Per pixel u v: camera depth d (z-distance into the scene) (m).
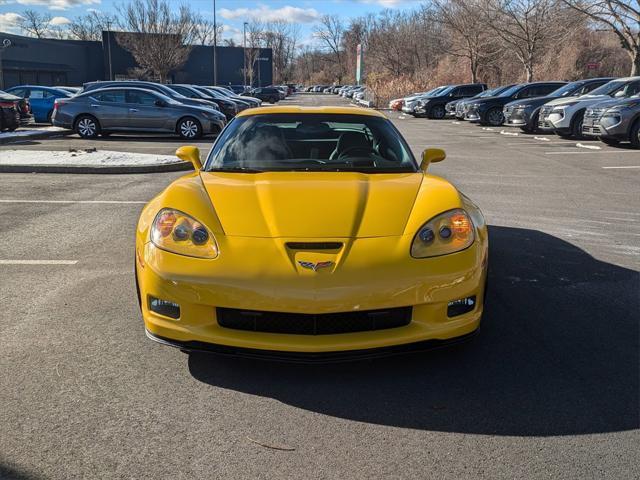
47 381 2.98
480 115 22.91
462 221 3.12
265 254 2.85
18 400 2.79
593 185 9.11
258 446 2.47
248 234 2.95
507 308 4.03
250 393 2.91
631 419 2.69
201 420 2.66
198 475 2.28
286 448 2.46
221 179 3.62
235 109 22.31
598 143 15.10
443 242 2.99
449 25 40.12
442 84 45.62
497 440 2.53
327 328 2.84
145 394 2.88
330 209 3.12
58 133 17.28
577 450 2.45
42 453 2.39
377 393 2.93
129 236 5.91
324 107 4.72
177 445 2.47
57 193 8.26
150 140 16.41
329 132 4.33
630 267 4.96
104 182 9.27
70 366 3.14
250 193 3.32
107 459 2.36
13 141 15.38
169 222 3.06
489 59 40.25
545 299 4.21
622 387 2.99
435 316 2.91
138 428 2.59
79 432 2.54
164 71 52.41
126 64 66.38
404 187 3.46
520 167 11.06
